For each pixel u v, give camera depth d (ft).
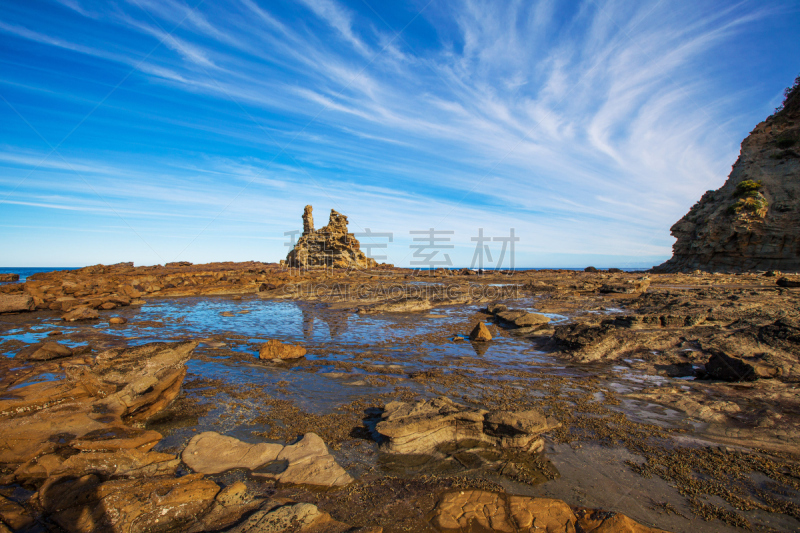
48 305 75.25
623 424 21.75
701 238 185.37
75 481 16.11
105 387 23.82
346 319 63.93
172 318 65.21
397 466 17.71
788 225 159.84
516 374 32.37
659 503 14.62
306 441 19.60
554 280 135.44
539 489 15.70
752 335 34.86
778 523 13.35
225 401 26.45
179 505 14.66
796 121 181.37
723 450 18.47
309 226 225.56
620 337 39.83
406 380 30.94
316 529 13.35
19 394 23.04
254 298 99.40
